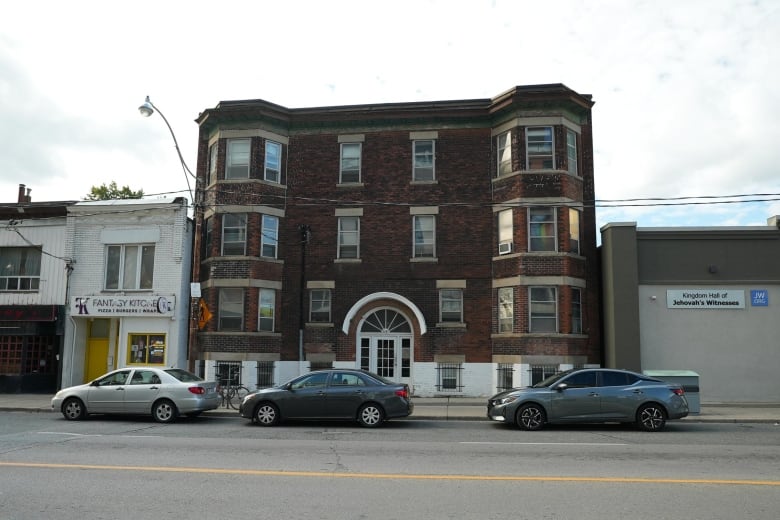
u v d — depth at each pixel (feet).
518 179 71.82
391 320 75.97
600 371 48.34
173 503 23.18
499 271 73.05
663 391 47.29
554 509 22.43
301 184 78.33
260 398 48.93
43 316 74.54
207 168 79.97
